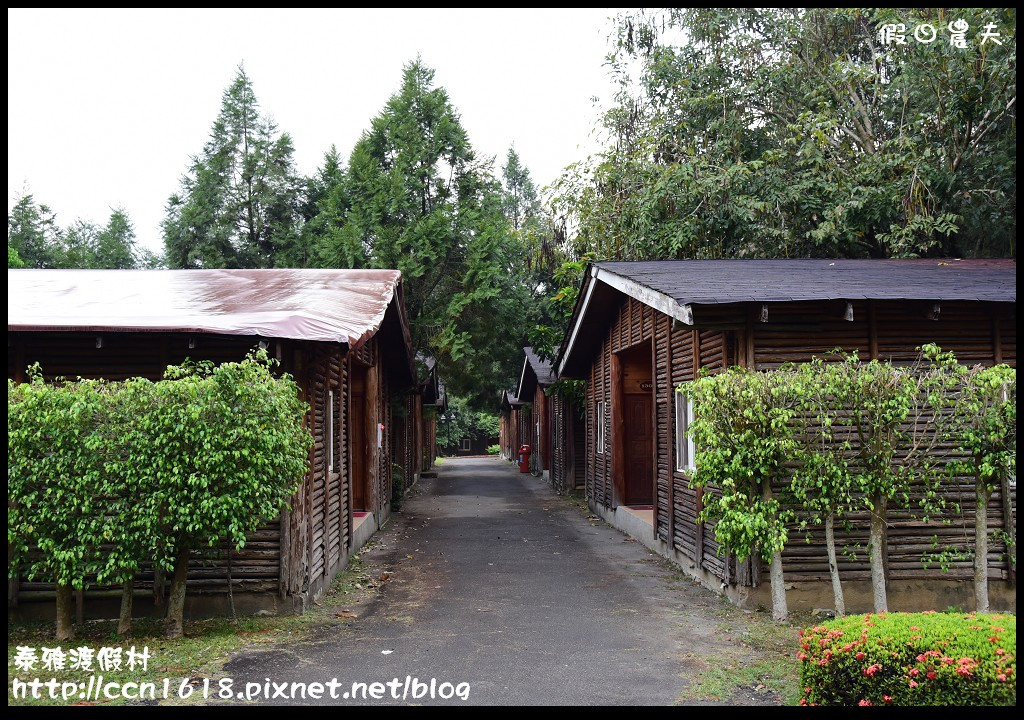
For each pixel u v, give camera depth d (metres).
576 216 15.82
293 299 8.39
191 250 21.95
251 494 5.47
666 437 9.59
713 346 7.53
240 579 6.70
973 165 11.98
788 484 6.68
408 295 18.94
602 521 13.74
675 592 7.66
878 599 6.06
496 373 27.17
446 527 13.03
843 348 6.88
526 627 6.32
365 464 12.49
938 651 3.52
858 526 6.69
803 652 4.03
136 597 6.56
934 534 6.67
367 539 11.52
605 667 5.24
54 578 5.77
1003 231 12.03
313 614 6.75
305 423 6.96
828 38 13.96
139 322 6.30
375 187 18.91
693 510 8.39
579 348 14.58
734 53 14.06
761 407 5.88
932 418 6.64
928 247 11.61
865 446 6.06
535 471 27.98
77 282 9.53
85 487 5.32
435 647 5.73
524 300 21.41
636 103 15.36
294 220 23.08
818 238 11.68
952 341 7.00
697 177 12.84
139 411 5.41
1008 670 3.30
